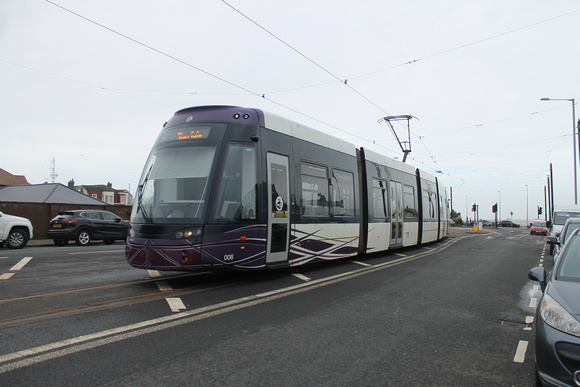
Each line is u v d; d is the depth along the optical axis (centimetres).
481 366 409
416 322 557
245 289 738
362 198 1260
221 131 769
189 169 744
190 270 703
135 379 347
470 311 629
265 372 373
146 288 720
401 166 1611
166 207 722
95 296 643
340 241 1073
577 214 1919
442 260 1318
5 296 629
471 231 4747
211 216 708
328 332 500
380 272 1003
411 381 367
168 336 462
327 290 755
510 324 563
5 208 2070
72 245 1795
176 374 361
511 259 1427
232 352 420
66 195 2906
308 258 929
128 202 5650
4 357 385
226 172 743
